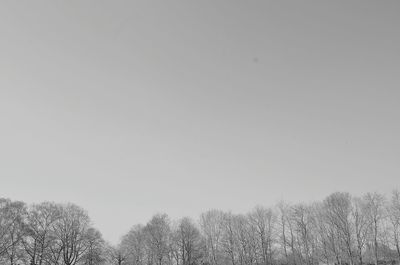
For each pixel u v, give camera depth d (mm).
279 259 108250
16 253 87688
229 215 118250
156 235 113188
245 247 110250
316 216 103812
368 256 93562
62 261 94000
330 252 98125
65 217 96500
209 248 116438
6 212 88312
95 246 100062
